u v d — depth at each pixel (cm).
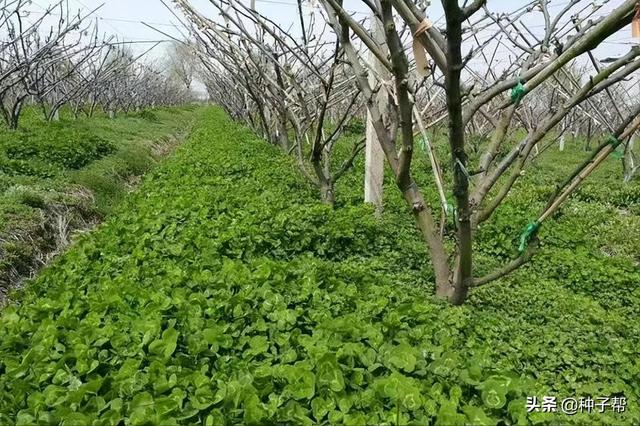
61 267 506
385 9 331
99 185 1058
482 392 288
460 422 255
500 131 455
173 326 359
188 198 708
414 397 276
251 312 376
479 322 412
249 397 271
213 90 2467
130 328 356
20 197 793
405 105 379
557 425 282
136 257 493
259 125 1772
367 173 748
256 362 329
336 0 385
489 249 649
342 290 428
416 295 453
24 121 1742
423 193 926
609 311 495
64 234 795
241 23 619
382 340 338
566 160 1791
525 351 378
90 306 386
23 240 693
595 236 821
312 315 378
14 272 629
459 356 338
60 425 268
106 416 266
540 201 1048
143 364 325
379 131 444
